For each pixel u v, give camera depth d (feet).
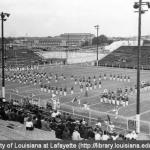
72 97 147.95
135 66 279.90
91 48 479.00
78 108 121.60
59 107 121.60
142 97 147.64
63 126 60.59
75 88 173.17
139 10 83.61
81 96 150.10
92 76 220.02
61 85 183.73
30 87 179.32
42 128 66.44
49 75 217.97
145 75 228.02
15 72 250.57
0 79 213.46
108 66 297.74
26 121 65.16
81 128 63.93
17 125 66.49
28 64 318.45
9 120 74.08
